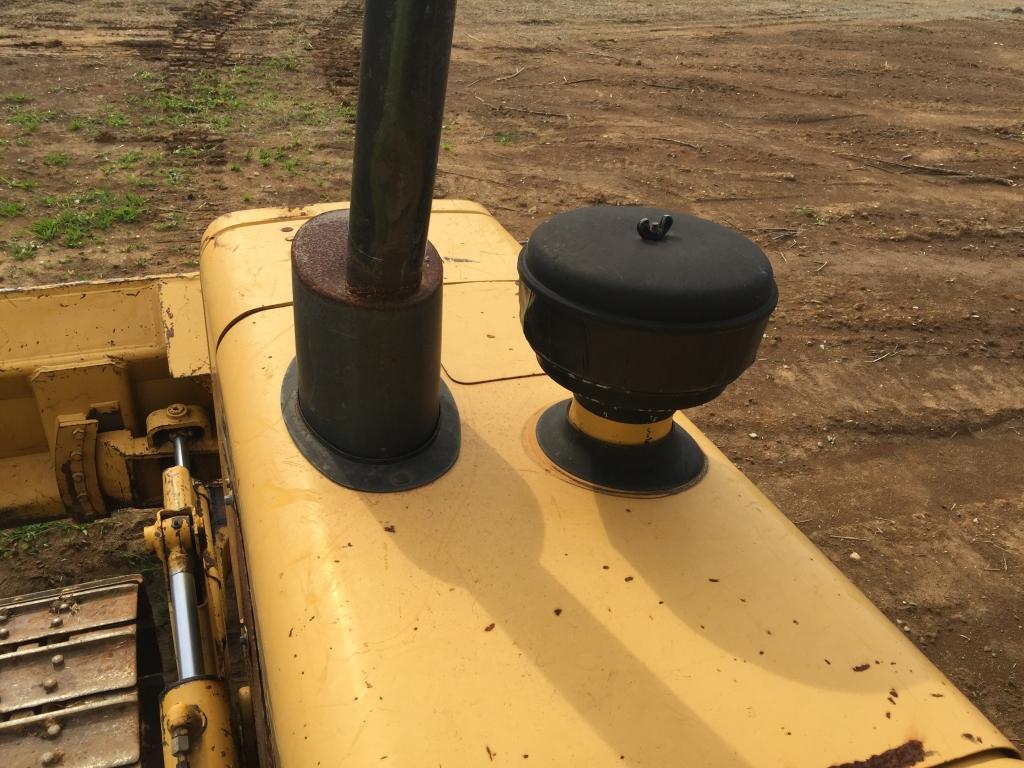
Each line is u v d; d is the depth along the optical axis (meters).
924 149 5.31
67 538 2.17
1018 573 2.32
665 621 0.79
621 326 0.78
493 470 0.93
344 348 0.84
